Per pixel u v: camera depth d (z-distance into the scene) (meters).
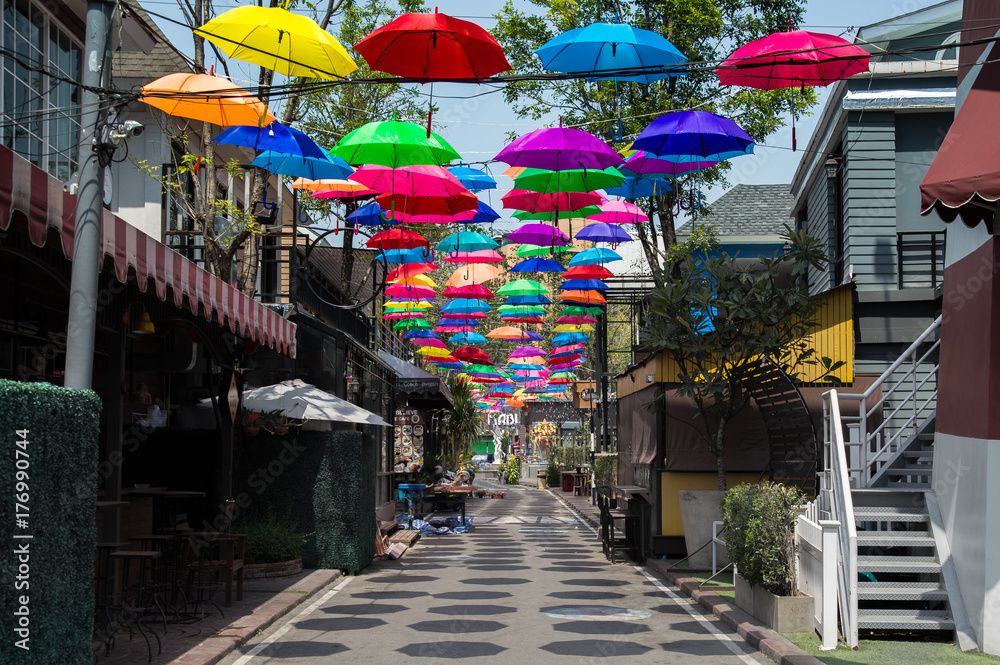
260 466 15.36
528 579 14.98
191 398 16.62
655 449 17.62
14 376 10.73
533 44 19.23
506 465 61.78
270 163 13.32
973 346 9.84
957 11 18.66
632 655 8.91
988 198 8.30
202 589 11.48
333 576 14.59
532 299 26.12
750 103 17.73
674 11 18.02
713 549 13.66
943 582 10.02
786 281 14.64
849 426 12.57
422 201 13.31
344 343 21.38
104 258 7.85
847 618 9.27
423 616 11.27
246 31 9.12
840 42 9.50
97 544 9.02
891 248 17.33
